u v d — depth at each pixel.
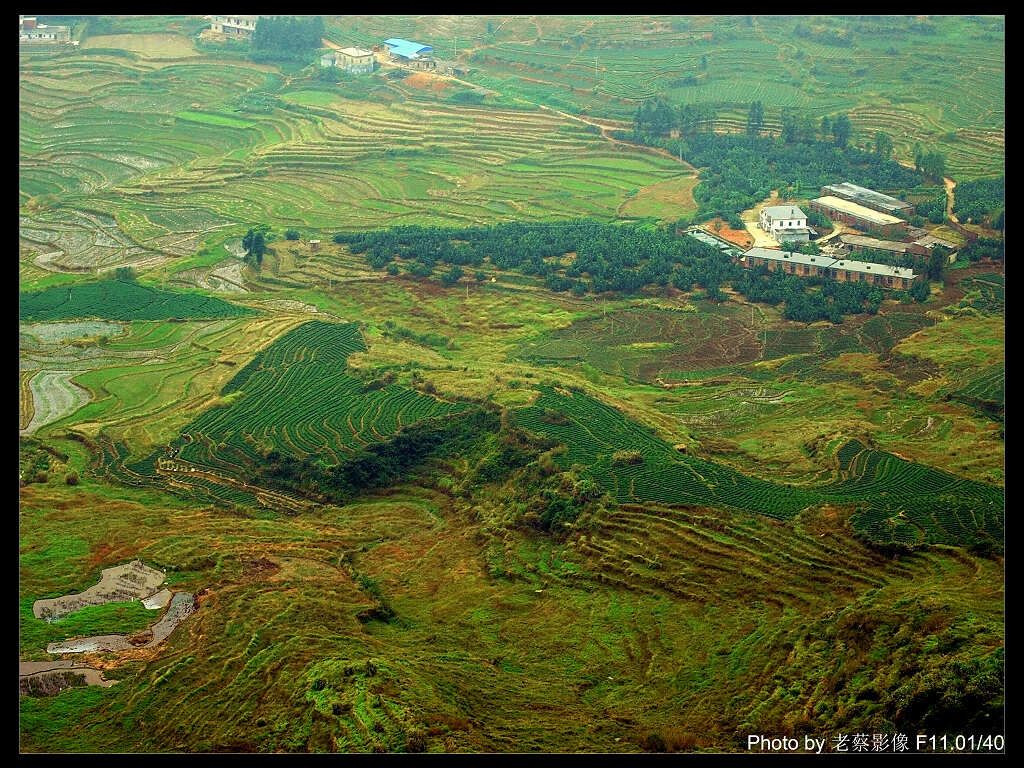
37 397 121.81
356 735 62.00
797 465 101.88
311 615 78.06
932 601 69.12
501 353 135.75
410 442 107.12
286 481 103.88
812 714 62.97
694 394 122.75
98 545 89.38
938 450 104.25
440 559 89.62
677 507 91.00
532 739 63.16
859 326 139.00
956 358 125.62
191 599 81.56
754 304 148.88
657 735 62.47
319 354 131.25
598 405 113.75
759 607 77.00
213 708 67.31
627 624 77.19
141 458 108.38
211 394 121.00
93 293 153.25
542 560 87.81
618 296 153.62
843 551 82.44
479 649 76.00
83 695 69.81
